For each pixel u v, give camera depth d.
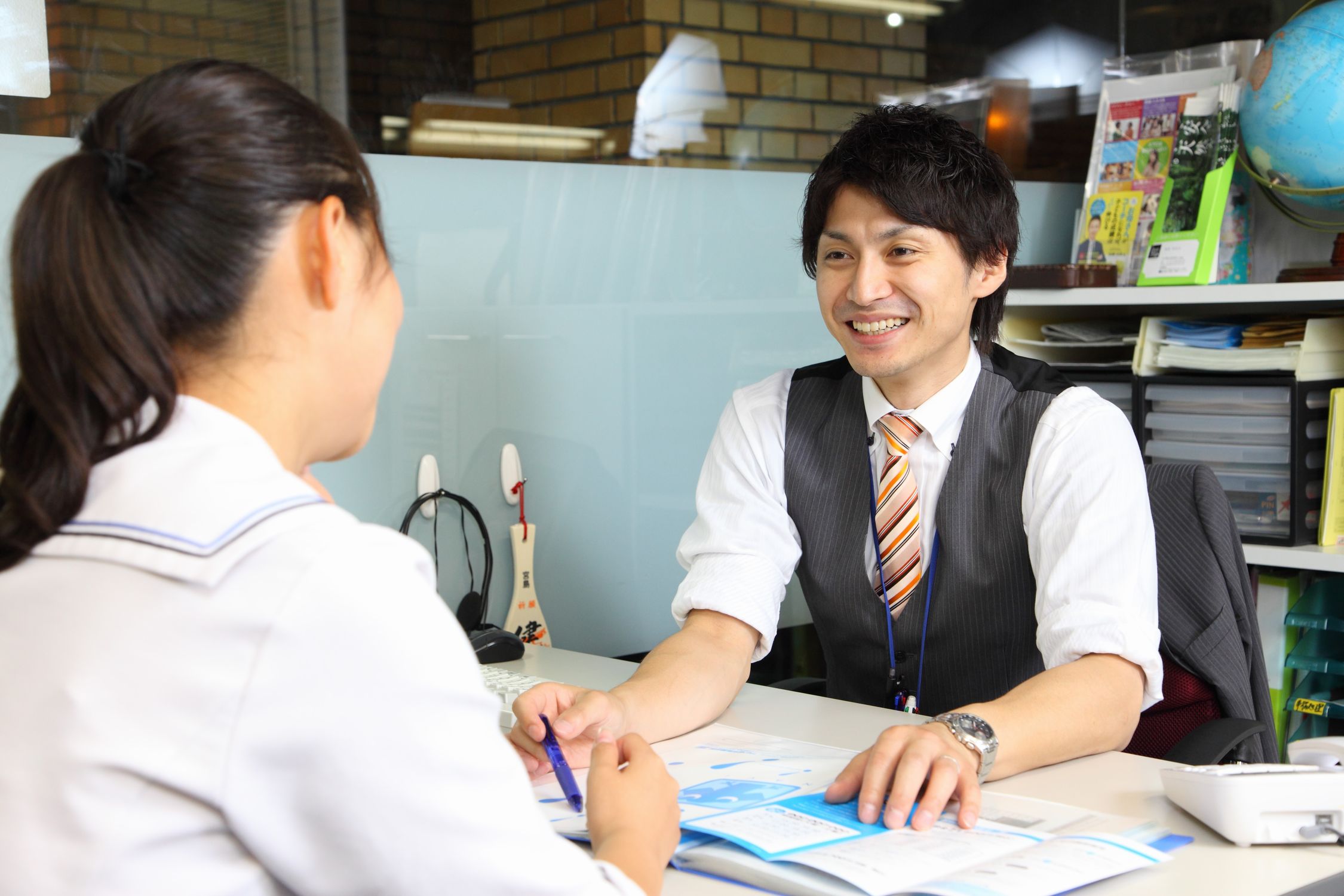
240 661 0.57
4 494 0.63
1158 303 2.43
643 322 2.09
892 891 0.81
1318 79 2.24
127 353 0.61
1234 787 0.94
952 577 1.51
